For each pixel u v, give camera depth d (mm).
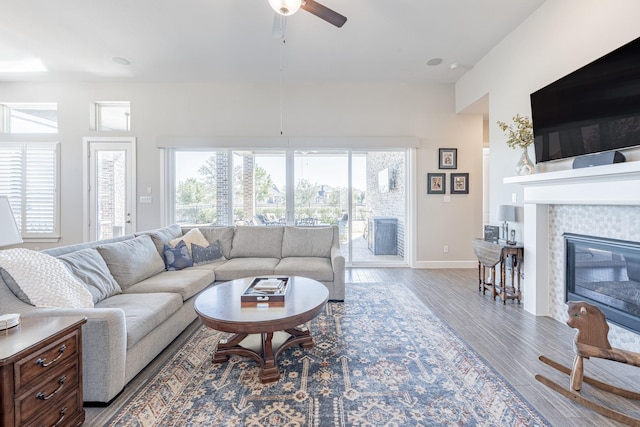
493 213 3719
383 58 3936
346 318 2791
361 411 1543
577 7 2488
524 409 1550
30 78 4570
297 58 3930
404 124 4863
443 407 1570
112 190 4852
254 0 2768
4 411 1083
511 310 2980
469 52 3787
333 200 5020
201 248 3428
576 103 2352
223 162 4953
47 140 4777
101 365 1552
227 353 2023
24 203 4785
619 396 1641
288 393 1695
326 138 4801
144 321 1866
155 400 1631
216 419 1488
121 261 2516
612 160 2045
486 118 5145
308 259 3506
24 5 2842
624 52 1957
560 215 2697
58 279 1794
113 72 4367
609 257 2227
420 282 4031
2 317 1311
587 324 1643
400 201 5102
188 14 2984
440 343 2289
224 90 4828
